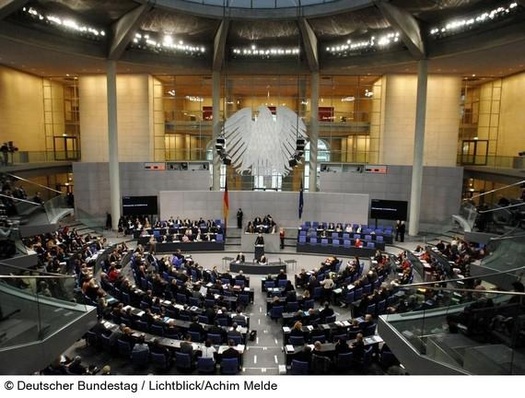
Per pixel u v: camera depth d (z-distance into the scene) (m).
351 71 28.11
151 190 29.28
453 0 20.25
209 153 31.73
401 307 9.90
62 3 21.08
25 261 13.83
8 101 27.41
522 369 6.11
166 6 22.05
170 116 31.66
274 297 15.43
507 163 24.48
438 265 17.92
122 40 23.70
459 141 31.58
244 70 28.28
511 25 19.42
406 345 8.34
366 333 11.86
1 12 17.73
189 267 17.98
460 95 28.66
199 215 27.31
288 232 26.91
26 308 7.79
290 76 29.92
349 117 31.08
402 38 22.81
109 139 26.05
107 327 11.69
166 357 10.52
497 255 14.05
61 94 33.16
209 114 31.72
